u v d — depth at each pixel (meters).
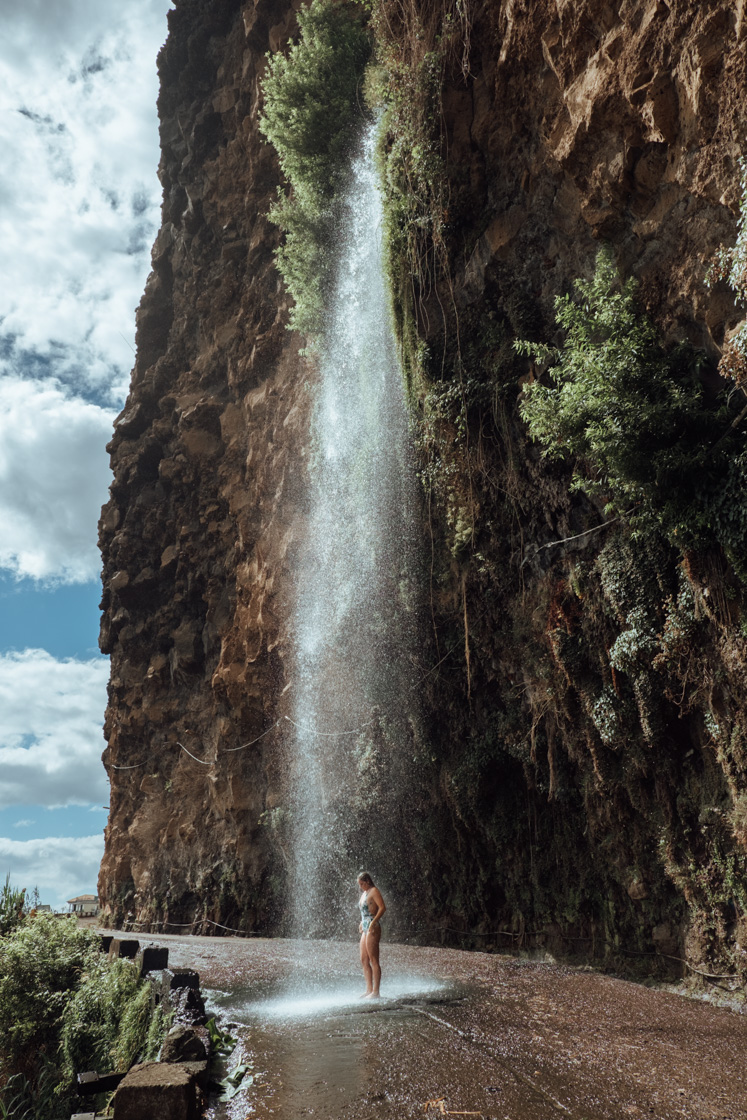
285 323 24.81
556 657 11.88
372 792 16.88
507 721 13.96
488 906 14.49
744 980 8.66
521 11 11.20
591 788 11.83
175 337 32.88
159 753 28.36
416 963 11.77
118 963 10.14
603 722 10.96
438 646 15.62
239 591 24.66
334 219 18.47
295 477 22.56
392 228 14.84
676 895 10.30
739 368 7.46
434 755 15.67
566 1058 5.72
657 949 10.46
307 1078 5.35
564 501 12.03
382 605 16.95
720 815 9.23
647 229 9.55
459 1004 7.93
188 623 28.42
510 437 12.83
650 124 8.85
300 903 19.45
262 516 24.36
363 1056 5.84
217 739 24.70
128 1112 4.63
